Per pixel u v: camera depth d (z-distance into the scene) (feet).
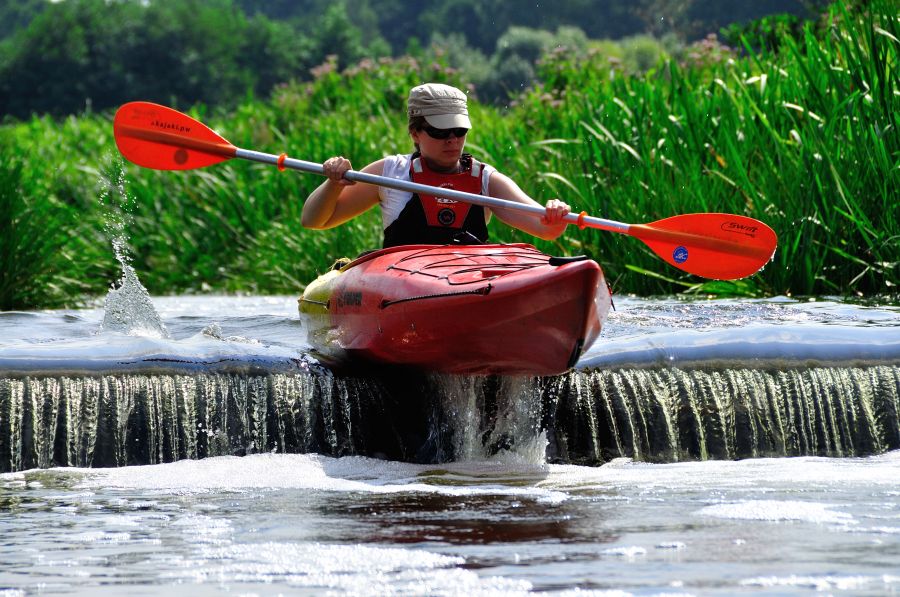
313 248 98.78
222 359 40.06
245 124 147.74
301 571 25.16
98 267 103.60
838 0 77.66
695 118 77.71
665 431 40.60
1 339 50.06
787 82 75.72
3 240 81.10
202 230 112.37
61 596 23.63
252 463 37.65
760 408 41.27
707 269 44.65
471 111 134.51
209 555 26.53
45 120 171.42
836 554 25.95
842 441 41.32
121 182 118.21
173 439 38.58
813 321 50.65
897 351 42.86
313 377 40.01
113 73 587.27
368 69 156.15
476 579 24.31
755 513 30.17
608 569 24.94
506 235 82.12
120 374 38.91
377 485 34.91
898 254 66.23
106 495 33.42
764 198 70.59
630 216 75.72
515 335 36.45
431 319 37.78
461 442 40.37
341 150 110.93
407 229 44.37
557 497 32.86
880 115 69.72
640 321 51.67
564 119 93.66
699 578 24.21
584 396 40.63
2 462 37.24
